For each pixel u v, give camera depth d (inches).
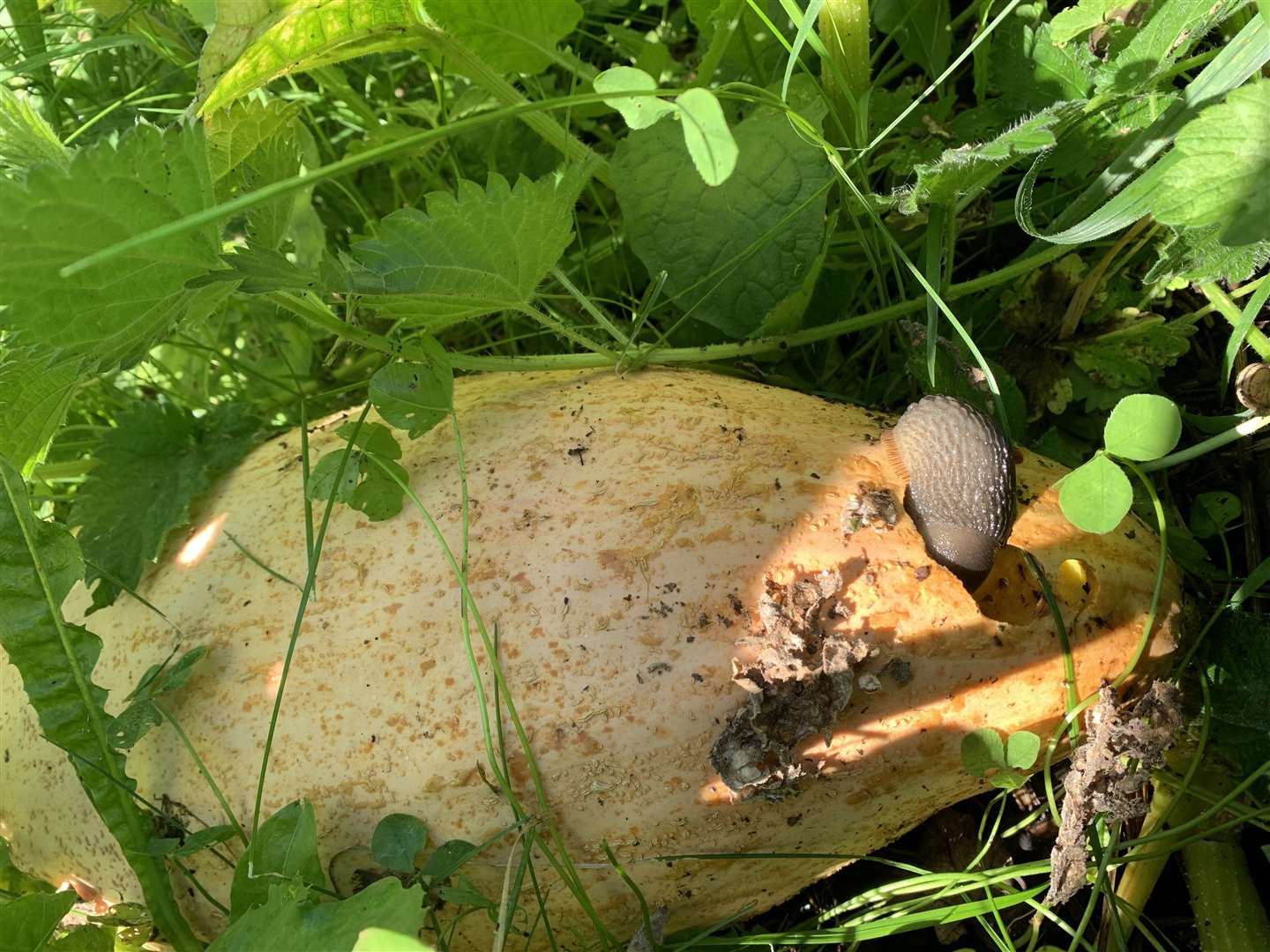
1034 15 15.8
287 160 14.3
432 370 12.8
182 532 13.6
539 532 11.8
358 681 11.7
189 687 12.3
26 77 18.7
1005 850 14.6
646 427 12.5
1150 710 12.7
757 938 12.9
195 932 12.8
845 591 11.6
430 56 15.9
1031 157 15.5
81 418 18.6
